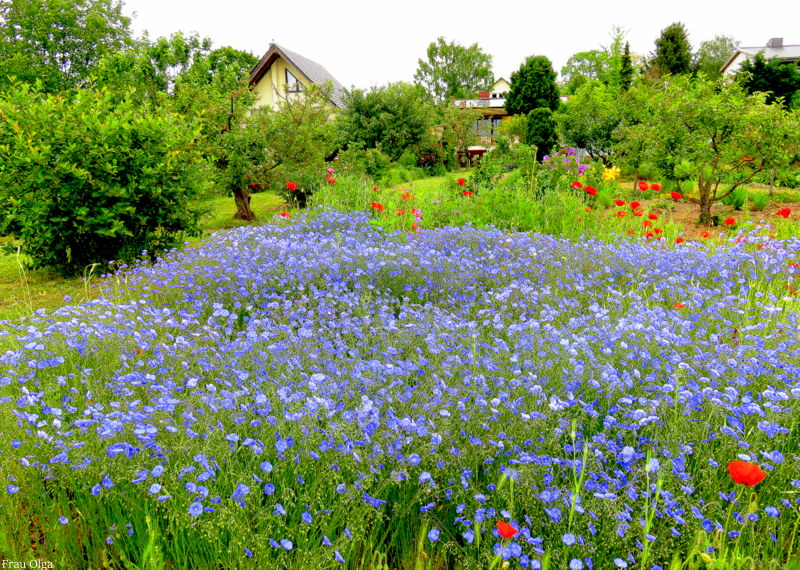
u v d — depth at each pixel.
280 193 11.80
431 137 25.12
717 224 9.12
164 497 1.92
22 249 7.13
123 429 2.27
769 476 2.29
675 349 3.37
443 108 29.30
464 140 29.08
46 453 2.31
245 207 11.81
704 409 2.60
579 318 3.79
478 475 2.45
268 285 4.87
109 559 2.14
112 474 2.16
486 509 2.15
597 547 2.02
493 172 11.30
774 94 26.62
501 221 8.12
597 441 2.38
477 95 58.00
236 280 4.91
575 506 1.93
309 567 1.86
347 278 4.94
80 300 5.91
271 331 3.53
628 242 6.72
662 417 2.58
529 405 2.64
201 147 10.59
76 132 6.73
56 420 2.36
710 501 2.18
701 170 9.25
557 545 2.00
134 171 7.23
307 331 3.26
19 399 2.54
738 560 1.87
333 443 2.23
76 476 2.24
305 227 7.41
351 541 2.01
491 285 5.11
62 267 7.32
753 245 6.24
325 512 2.06
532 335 3.31
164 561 1.98
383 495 2.29
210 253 5.64
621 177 16.22
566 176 10.34
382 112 24.20
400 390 2.79
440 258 5.30
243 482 2.08
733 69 46.41
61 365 3.19
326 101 12.60
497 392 2.82
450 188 10.40
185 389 2.88
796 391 2.47
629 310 4.20
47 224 6.82
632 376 2.97
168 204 7.55
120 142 7.11
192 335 3.56
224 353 3.18
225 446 2.17
